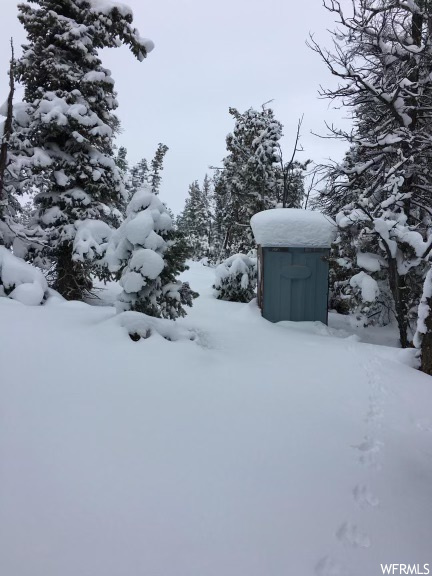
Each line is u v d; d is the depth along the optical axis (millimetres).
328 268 10688
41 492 2850
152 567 2361
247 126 22969
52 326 6074
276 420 4438
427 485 3609
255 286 15586
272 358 6879
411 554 2727
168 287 7660
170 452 3555
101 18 11742
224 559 2488
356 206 10344
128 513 2773
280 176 24062
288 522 2895
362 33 11242
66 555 2367
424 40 11141
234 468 3461
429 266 9664
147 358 5441
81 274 12203
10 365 4543
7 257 8594
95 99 12109
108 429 3742
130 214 7578
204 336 8117
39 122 11219
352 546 2742
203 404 4547
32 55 11570
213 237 50969
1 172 9789
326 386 5762
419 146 11594
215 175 26094
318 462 3734
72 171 12172
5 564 2242
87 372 4754
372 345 8703
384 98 11078
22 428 3531
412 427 4789
